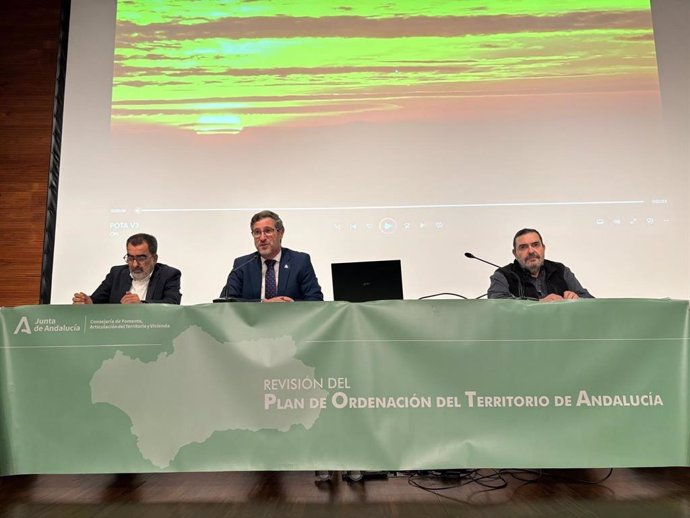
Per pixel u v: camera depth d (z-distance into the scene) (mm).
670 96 3418
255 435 1667
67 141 3422
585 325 1688
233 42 3543
